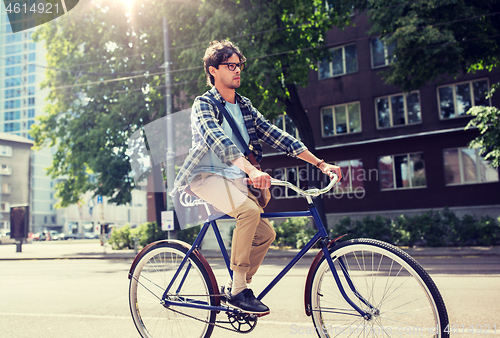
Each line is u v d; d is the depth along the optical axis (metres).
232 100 2.68
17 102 85.88
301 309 4.46
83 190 21.86
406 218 15.09
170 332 2.83
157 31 17.27
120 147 19.81
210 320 2.69
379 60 20.94
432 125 19.47
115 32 19.64
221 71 2.60
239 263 2.56
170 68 16.81
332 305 2.38
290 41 15.43
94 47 21.11
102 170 20.19
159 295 2.88
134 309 2.96
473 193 18.39
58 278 8.44
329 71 22.16
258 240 2.65
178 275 2.82
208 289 2.69
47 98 22.25
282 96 15.03
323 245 2.44
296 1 14.48
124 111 19.44
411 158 19.80
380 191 20.25
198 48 14.85
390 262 2.23
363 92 21.16
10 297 5.86
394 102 20.53
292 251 14.16
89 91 20.84
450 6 13.86
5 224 70.00
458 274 6.96
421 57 13.88
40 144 22.97
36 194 75.38
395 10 14.02
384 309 2.22
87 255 17.61
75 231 76.25
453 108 19.16
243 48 14.43
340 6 16.70
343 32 21.70
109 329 3.70
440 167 19.05
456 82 19.09
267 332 3.49
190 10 15.52
